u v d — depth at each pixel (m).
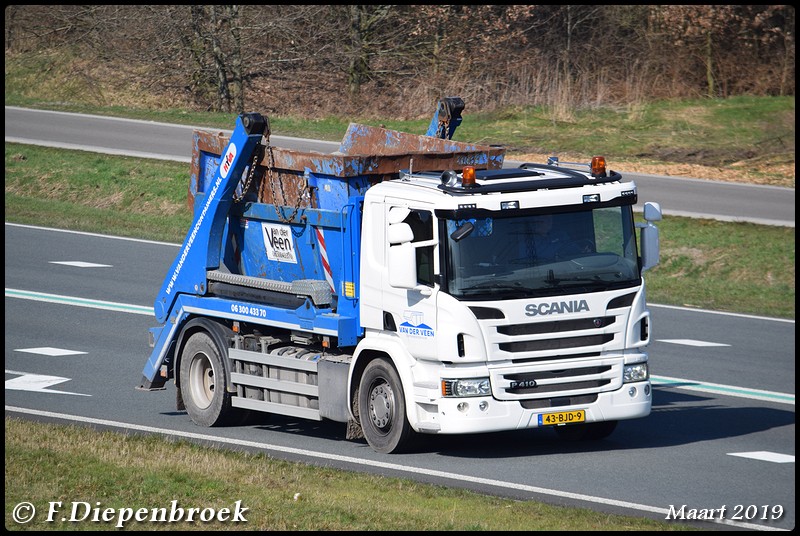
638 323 40.50
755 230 91.56
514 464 39.06
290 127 138.00
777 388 54.22
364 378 41.34
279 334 46.22
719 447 42.28
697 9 159.38
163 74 163.50
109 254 90.19
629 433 44.94
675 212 97.00
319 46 163.00
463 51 160.50
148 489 33.25
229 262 48.38
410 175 41.94
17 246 92.69
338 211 42.41
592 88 149.62
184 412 49.81
